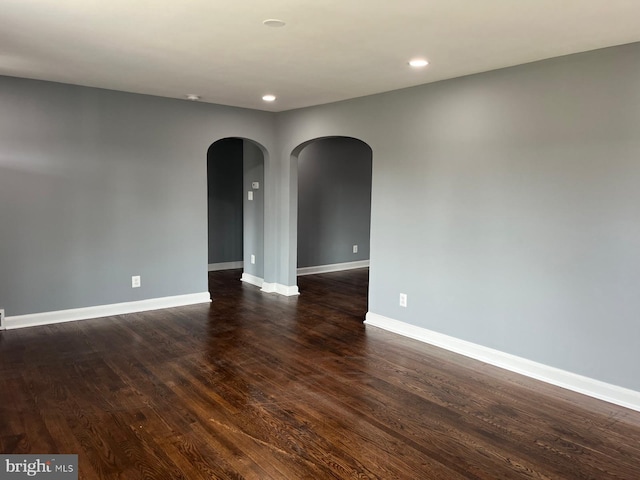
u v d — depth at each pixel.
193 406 3.09
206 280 5.81
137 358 3.91
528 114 3.57
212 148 7.76
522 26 2.73
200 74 4.05
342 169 7.89
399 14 2.56
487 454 2.61
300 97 5.02
